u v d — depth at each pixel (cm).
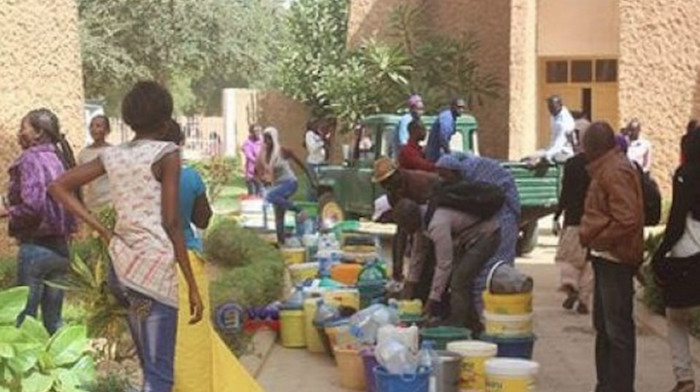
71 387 611
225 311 1029
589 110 2906
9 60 1481
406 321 977
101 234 651
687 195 841
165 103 633
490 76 2988
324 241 1489
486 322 908
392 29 3134
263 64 3747
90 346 812
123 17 3331
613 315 825
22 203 884
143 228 617
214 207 2589
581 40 2866
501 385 788
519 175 1698
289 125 3934
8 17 1482
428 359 816
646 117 2072
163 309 622
